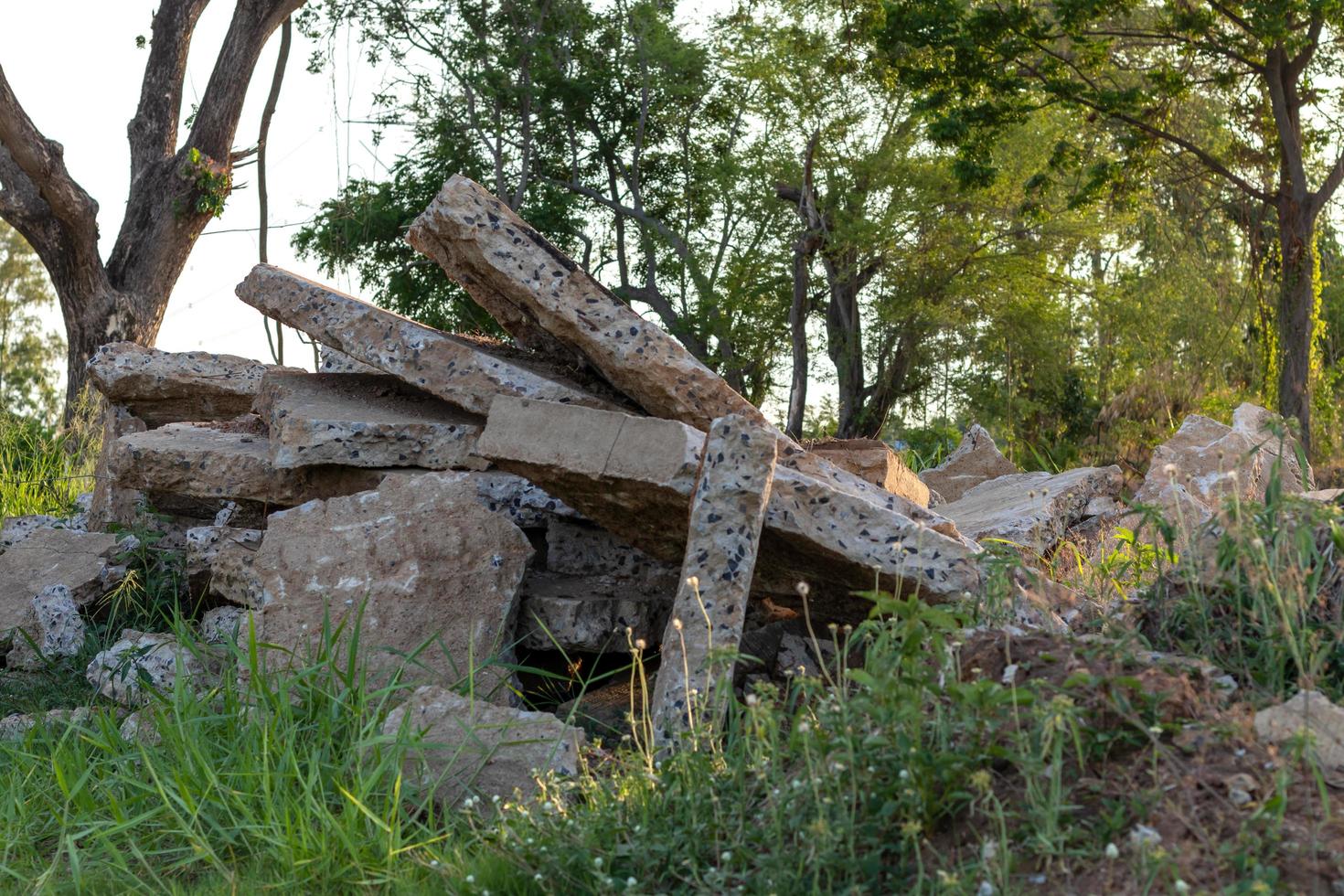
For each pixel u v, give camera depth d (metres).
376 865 3.68
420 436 6.19
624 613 5.64
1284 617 3.42
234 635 5.37
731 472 4.40
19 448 13.24
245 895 3.61
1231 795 2.88
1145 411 19.58
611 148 33.66
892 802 3.04
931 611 3.26
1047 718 2.95
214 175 21.44
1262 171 24.20
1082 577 5.79
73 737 4.94
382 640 5.24
